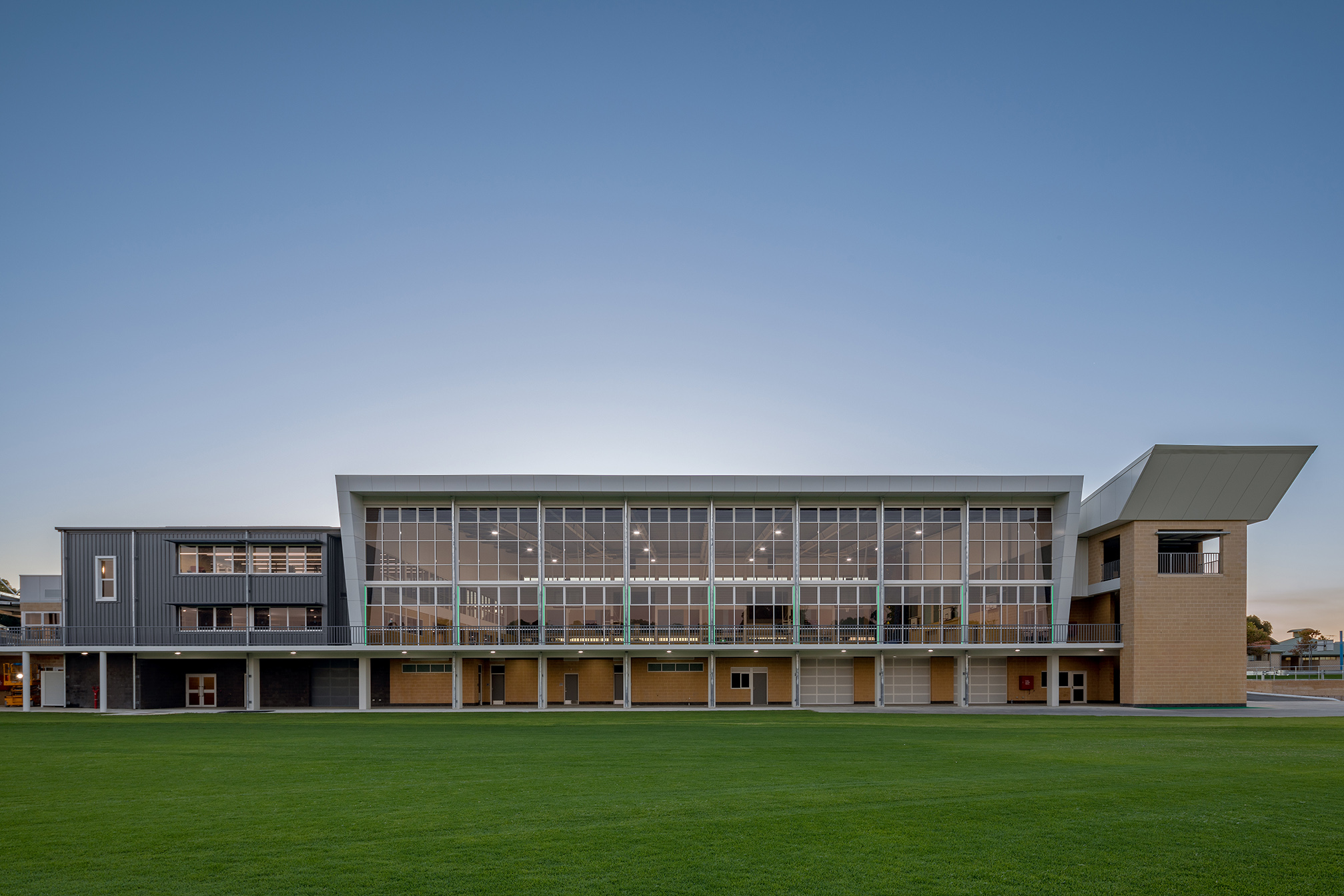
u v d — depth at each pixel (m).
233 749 24.94
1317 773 20.03
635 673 52.50
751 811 15.02
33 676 54.00
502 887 10.89
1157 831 13.72
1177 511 48.06
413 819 14.45
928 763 21.50
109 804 16.03
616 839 13.05
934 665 52.91
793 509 51.03
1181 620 47.94
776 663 52.75
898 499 50.94
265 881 11.13
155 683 49.81
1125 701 48.56
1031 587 50.72
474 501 50.53
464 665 51.50
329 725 34.53
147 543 50.00
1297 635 137.25
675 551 50.66
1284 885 11.15
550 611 50.19
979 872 11.58
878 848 12.64
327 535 49.91
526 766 20.84
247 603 49.47
